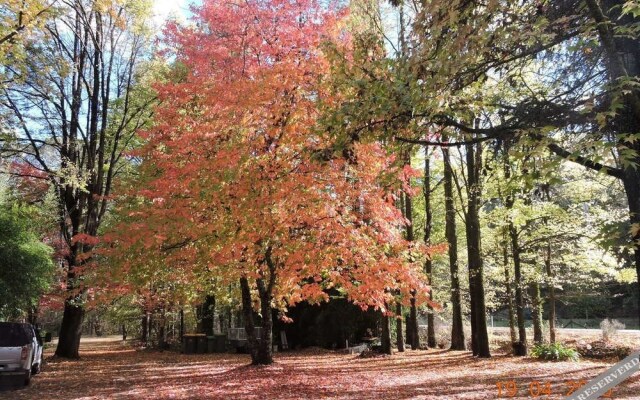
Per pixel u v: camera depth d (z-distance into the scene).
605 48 5.06
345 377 13.32
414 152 7.02
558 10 5.60
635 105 4.58
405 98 5.86
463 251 27.02
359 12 15.63
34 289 16.84
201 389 11.64
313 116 11.04
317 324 25.75
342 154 6.76
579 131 5.53
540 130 5.00
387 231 12.21
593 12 4.76
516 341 19.36
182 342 26.97
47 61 16.70
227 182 11.02
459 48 5.66
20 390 12.23
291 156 11.59
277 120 11.52
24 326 13.84
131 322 33.97
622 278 17.02
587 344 19.44
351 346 24.53
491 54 6.19
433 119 6.30
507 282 19.70
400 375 13.79
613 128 5.24
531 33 5.16
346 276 12.82
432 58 6.12
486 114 7.05
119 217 16.98
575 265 18.52
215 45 12.77
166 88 12.78
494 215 17.72
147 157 14.34
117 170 24.30
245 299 15.55
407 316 27.33
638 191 4.80
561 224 17.38
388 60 6.76
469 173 19.52
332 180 11.30
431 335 25.89
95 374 15.71
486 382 12.05
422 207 27.47
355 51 7.94
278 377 13.20
